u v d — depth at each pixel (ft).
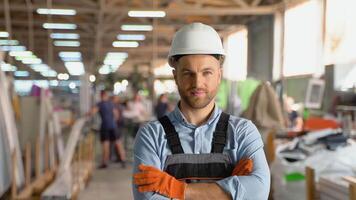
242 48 40.06
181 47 4.22
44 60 63.98
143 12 29.43
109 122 24.25
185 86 4.25
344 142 10.41
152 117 31.48
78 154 17.48
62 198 12.55
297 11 27.71
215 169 4.16
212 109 4.38
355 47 20.80
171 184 3.99
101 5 28.89
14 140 14.03
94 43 50.88
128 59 64.69
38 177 15.40
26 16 37.60
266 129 16.28
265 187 4.11
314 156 10.22
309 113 22.02
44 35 43.91
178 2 30.86
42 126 17.30
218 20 39.37
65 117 25.17
